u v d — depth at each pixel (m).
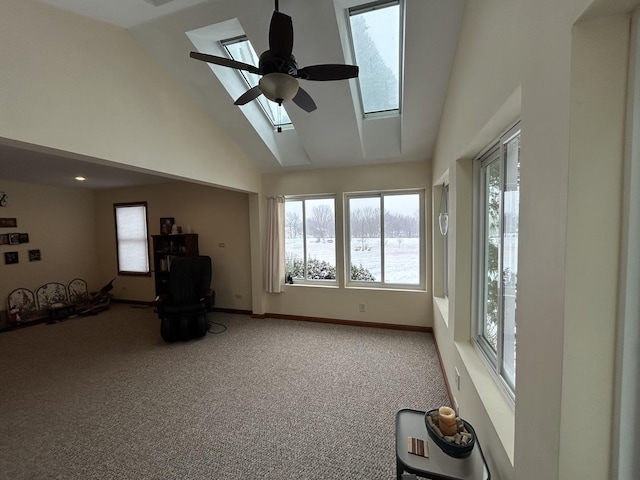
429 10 1.96
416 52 2.24
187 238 5.02
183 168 2.96
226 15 2.17
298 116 3.21
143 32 2.36
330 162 4.06
